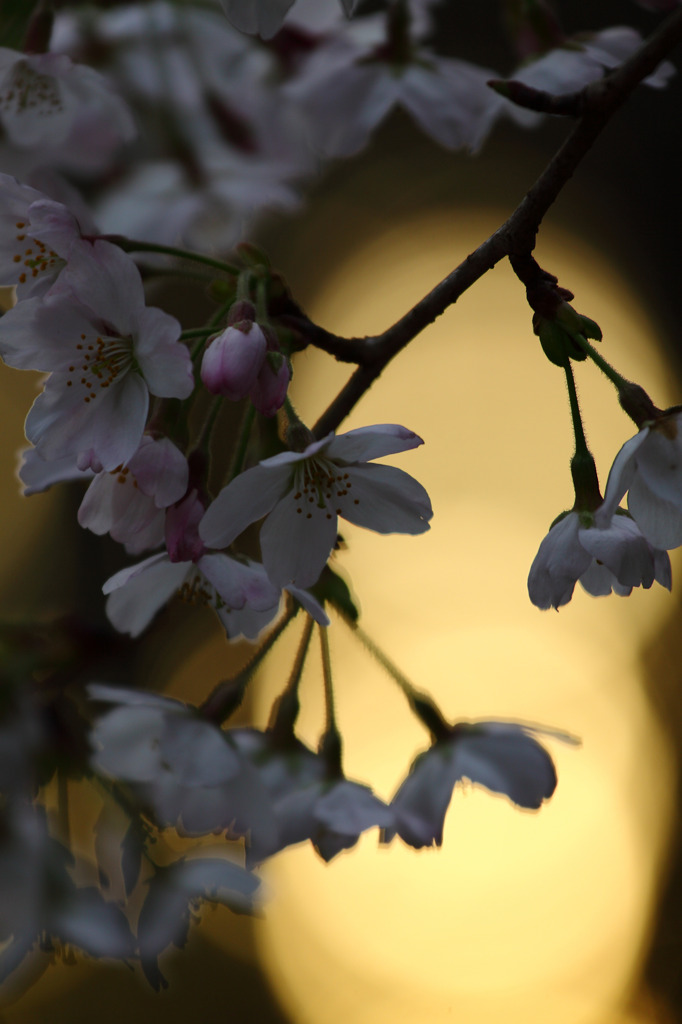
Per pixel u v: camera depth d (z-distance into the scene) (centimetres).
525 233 103
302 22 113
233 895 105
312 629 106
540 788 106
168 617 106
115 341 102
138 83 114
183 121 114
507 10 110
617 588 104
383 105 111
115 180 113
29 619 106
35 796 106
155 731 105
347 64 111
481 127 111
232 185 113
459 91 111
